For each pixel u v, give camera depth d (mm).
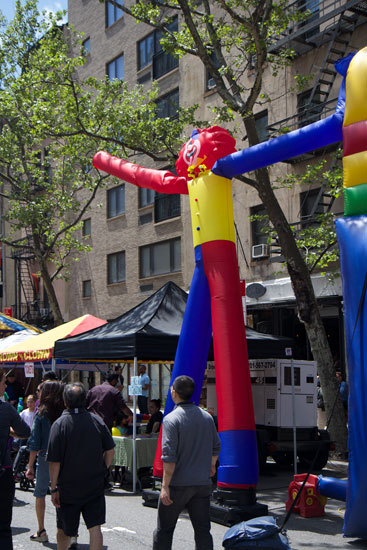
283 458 12508
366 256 6629
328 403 12797
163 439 4777
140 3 12938
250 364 12070
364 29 16969
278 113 19562
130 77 27609
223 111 12609
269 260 19141
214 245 8266
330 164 17500
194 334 8359
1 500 5238
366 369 6484
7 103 18422
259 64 11883
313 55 18469
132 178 9820
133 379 10008
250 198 20562
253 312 20672
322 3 16703
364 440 6398
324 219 14289
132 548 6527
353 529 6391
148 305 11289
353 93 6949
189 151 8742
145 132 14008
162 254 25188
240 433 7691
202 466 4816
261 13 11914
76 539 6434
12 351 14156
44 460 6863
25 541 6793
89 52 30281
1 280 40062
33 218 21047
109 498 9445
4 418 5367
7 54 19797
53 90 17188
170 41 13156
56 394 6918
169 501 4695
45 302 33594
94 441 5203
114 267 28219
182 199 24078
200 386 8359
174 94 24891
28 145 20875
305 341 19516
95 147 18375
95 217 29344
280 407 11445
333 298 17234
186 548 6512
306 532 7184
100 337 10688
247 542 5164
